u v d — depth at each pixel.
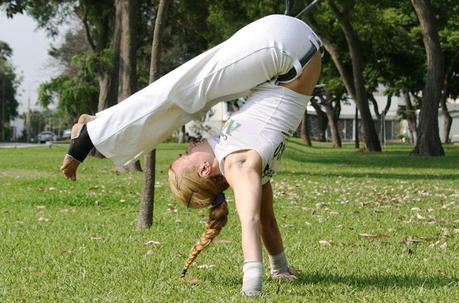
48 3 32.66
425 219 10.04
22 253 7.11
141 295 5.15
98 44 33.75
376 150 40.09
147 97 5.40
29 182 16.75
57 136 102.88
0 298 5.14
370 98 63.47
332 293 5.19
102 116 5.50
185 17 32.53
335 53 39.31
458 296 5.07
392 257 6.81
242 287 5.16
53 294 5.26
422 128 33.56
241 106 5.35
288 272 5.96
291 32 5.26
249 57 5.17
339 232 8.66
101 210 11.45
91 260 6.68
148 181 8.98
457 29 45.28
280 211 11.05
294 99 5.25
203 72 5.29
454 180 18.41
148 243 7.65
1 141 94.94
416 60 43.97
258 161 5.09
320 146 55.44
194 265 6.39
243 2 28.88
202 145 5.43
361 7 36.97
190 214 10.59
